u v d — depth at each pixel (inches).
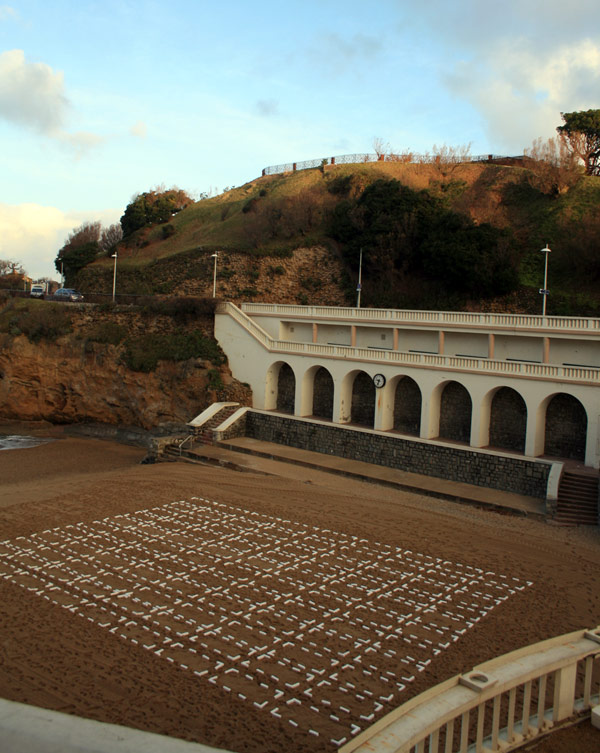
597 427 1314.0
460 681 348.8
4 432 2237.9
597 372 1316.4
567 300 2050.9
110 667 707.4
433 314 1685.5
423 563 1018.7
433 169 3223.4
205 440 1822.1
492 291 2181.3
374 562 1020.5
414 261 2428.6
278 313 2031.3
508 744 361.4
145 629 798.5
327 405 1846.7
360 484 1465.3
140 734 194.4
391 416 1684.3
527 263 2266.2
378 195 2583.7
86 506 1274.6
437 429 1601.9
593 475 1270.9
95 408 2212.1
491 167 3152.1
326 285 2591.0
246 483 1445.6
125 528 1155.3
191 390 2007.9
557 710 390.9
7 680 674.8
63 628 794.8
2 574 952.3
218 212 3376.0
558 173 2603.3
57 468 1749.5
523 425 1472.7
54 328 2261.3
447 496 1350.9
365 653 752.3
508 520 1226.0
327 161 3659.0
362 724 616.7
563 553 1064.2
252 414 1884.8
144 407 2101.4
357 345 1879.9
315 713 633.0
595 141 2807.6
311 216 2864.2
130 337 2194.9
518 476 1362.0
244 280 2628.0
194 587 922.7
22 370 2266.2
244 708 637.9
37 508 1261.1
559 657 385.1
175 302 2153.1
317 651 754.8
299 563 1013.2
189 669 708.7
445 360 1535.4
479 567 1005.2
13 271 4520.2
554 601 895.1
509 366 1433.3
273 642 773.9
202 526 1170.6
